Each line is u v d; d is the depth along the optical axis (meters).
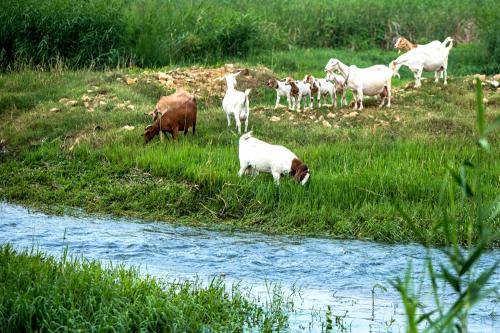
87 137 17.12
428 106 19.44
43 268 9.01
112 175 15.20
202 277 10.45
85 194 14.66
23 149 17.09
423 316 5.23
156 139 17.08
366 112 18.95
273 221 13.19
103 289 8.40
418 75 20.55
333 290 10.05
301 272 10.79
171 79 21.95
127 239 12.34
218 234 12.73
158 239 12.36
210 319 8.35
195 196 14.03
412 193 13.70
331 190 13.70
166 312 8.02
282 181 13.95
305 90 19.22
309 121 18.50
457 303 4.89
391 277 10.59
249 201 13.72
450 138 16.86
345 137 17.12
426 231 12.39
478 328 8.59
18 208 14.29
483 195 13.18
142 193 14.41
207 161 14.92
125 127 17.73
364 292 9.99
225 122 18.14
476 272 10.59
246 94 16.83
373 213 13.05
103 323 7.61
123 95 20.44
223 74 22.75
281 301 9.38
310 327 8.55
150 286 8.77
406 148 15.96
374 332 8.44
